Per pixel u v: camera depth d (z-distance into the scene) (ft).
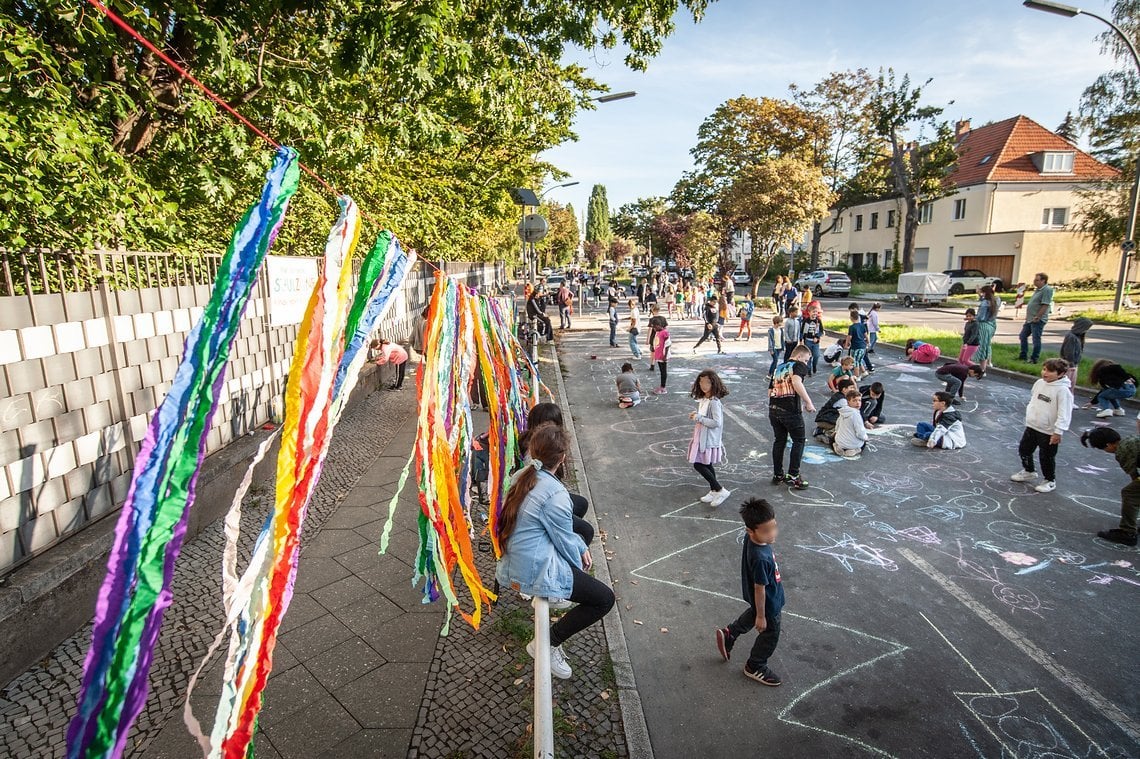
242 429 23.34
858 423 28.07
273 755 11.02
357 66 20.45
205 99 19.57
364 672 13.29
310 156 22.41
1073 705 12.74
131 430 17.07
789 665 14.15
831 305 107.04
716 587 17.58
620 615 16.30
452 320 13.64
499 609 15.79
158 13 18.89
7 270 13.62
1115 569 18.04
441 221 49.29
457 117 37.29
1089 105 81.05
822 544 19.86
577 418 37.04
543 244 144.56
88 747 4.73
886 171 128.47
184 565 17.26
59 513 14.61
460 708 12.30
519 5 28.78
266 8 19.80
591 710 12.60
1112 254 106.93
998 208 115.34
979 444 29.73
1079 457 27.55
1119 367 32.99
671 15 32.12
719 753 11.64
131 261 17.62
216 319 5.82
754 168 107.55
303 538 19.54
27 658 12.68
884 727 12.24
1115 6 75.56
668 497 24.23
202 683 12.69
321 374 7.20
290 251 34.81
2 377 13.24
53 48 17.46
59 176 15.48
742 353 58.44
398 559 18.22
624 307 110.93
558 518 12.33
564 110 39.93
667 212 171.42
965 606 16.31
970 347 44.19
